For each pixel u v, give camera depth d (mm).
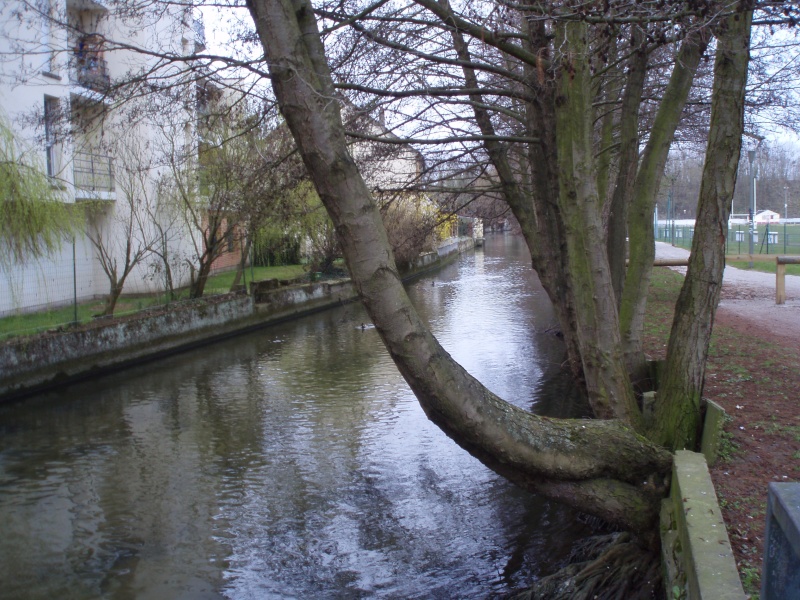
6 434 11297
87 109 7312
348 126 7902
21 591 6445
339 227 4305
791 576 1653
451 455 9547
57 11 7273
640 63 8227
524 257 53000
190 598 6309
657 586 5086
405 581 6484
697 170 43719
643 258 7629
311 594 6328
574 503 5273
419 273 36844
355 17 6418
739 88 6105
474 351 16438
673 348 6395
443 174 10281
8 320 14859
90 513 8102
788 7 5898
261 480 8961
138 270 22250
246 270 30125
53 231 14953
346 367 15492
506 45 6703
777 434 6391
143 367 16328
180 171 18672
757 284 21578
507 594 6137
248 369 15789
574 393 12344
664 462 5473
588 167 6414
